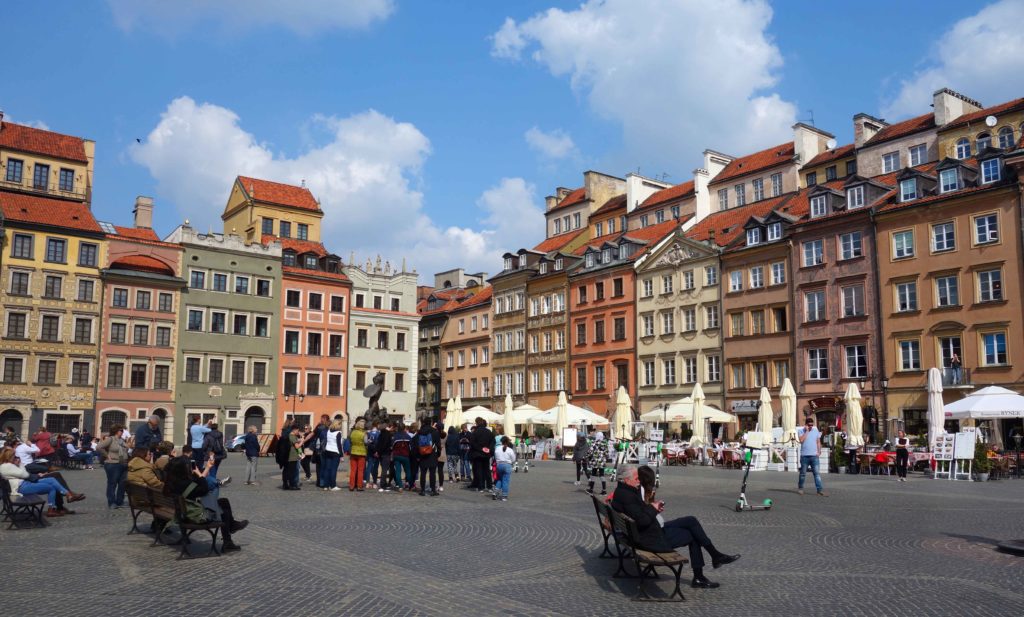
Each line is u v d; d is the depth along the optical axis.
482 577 12.29
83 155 73.50
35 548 14.99
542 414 53.12
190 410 70.69
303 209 86.38
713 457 44.12
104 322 67.19
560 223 91.31
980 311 47.81
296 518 19.31
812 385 55.94
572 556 14.21
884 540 16.02
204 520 14.12
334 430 27.64
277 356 76.12
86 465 41.62
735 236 64.50
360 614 10.01
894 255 52.12
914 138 58.12
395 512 20.67
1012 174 47.19
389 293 85.38
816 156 67.75
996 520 19.12
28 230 64.38
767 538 16.38
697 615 10.14
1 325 62.53
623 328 71.06
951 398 48.41
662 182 84.19
